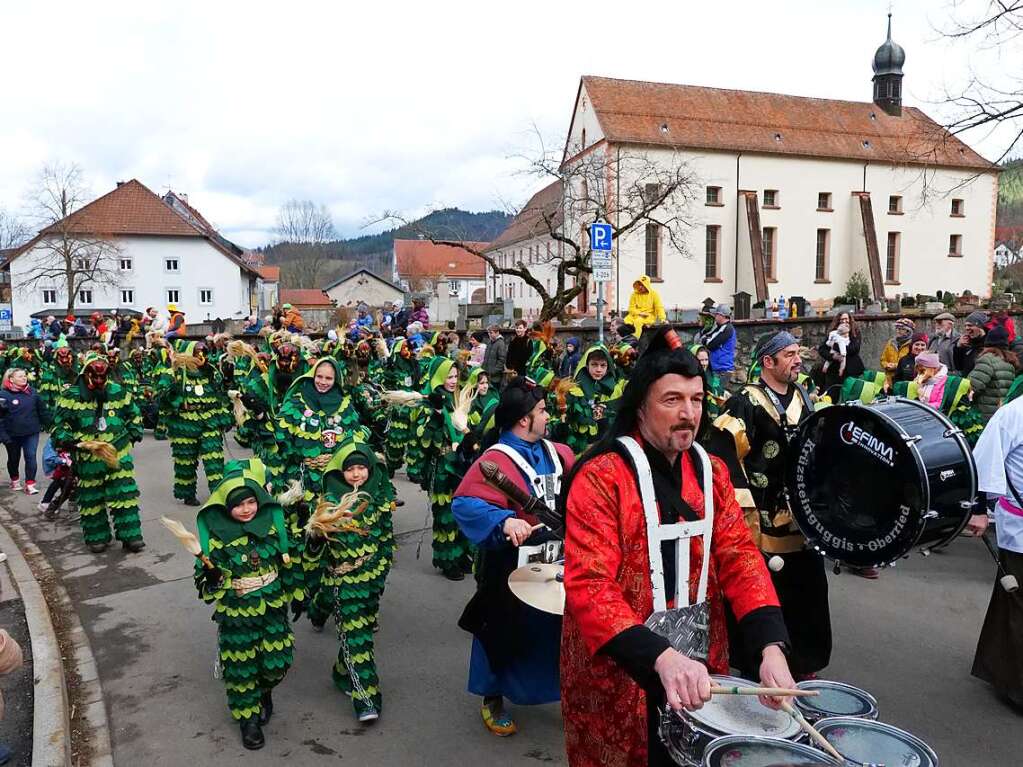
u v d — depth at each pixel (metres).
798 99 50.53
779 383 4.27
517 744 4.35
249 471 4.50
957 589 6.46
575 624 2.62
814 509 3.88
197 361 9.86
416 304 22.22
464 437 6.20
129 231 52.81
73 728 4.64
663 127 45.25
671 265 44.88
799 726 2.46
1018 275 59.03
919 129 15.84
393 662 5.41
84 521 8.07
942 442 3.58
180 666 5.48
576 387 8.55
